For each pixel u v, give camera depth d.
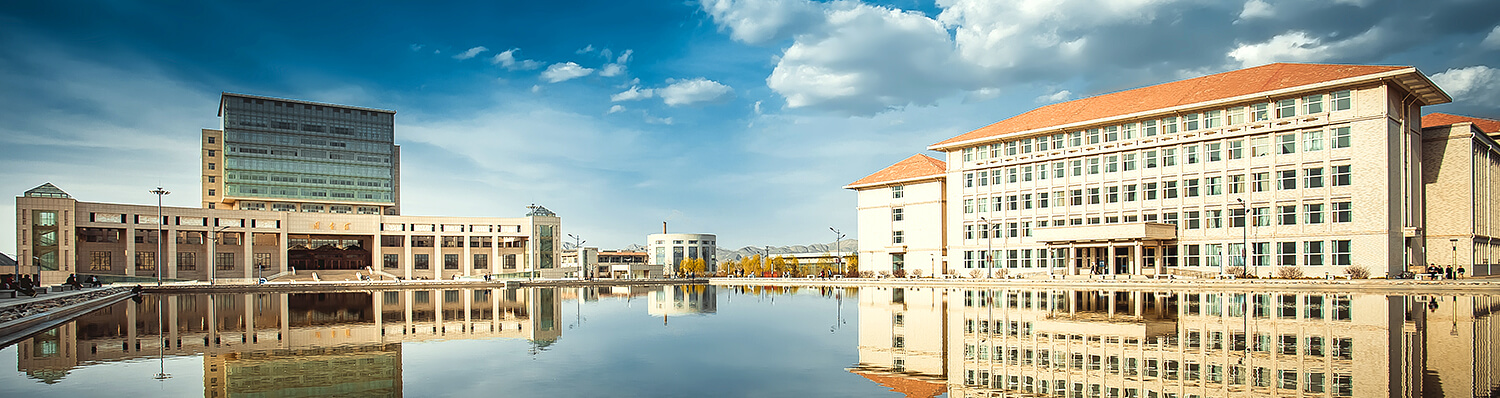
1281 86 73.00
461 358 20.50
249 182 142.62
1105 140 84.88
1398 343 21.98
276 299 58.62
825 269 117.12
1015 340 23.98
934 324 29.94
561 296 60.97
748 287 81.00
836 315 35.34
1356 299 42.34
